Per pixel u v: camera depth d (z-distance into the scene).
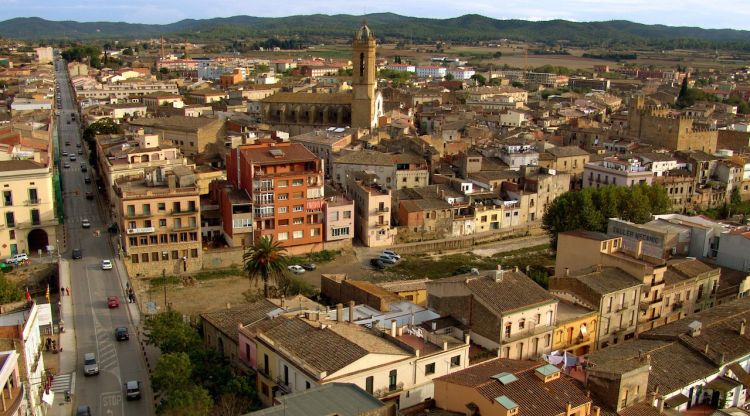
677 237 141.25
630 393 81.00
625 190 182.38
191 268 164.88
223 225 177.12
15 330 89.25
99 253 167.00
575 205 174.88
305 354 84.25
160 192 159.38
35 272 156.50
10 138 198.62
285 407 68.00
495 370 79.94
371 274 171.25
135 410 99.19
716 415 83.12
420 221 194.25
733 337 98.75
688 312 125.25
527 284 105.25
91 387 105.88
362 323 99.81
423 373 87.25
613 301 111.44
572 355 99.88
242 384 88.50
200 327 115.44
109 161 192.50
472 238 198.88
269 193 171.62
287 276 147.25
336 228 183.62
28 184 162.12
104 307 138.38
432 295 108.31
